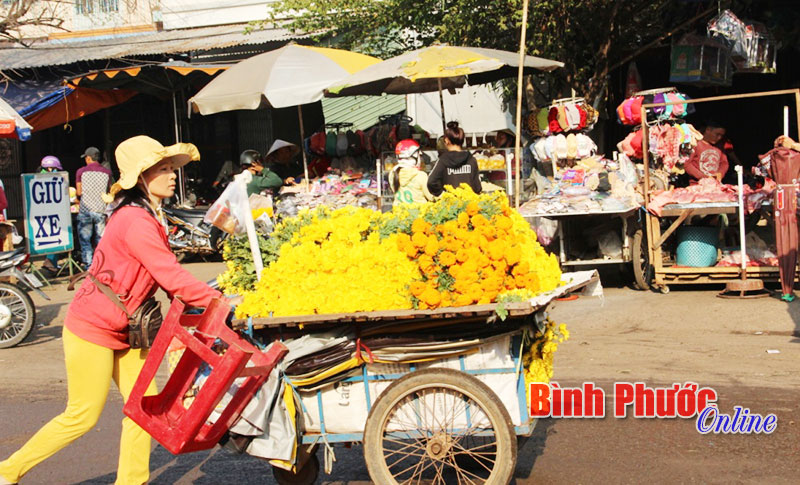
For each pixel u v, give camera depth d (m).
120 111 17.64
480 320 3.85
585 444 4.99
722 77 12.21
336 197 10.84
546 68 9.82
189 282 3.71
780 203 8.20
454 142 8.66
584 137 10.20
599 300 9.02
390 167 10.85
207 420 3.85
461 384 3.76
